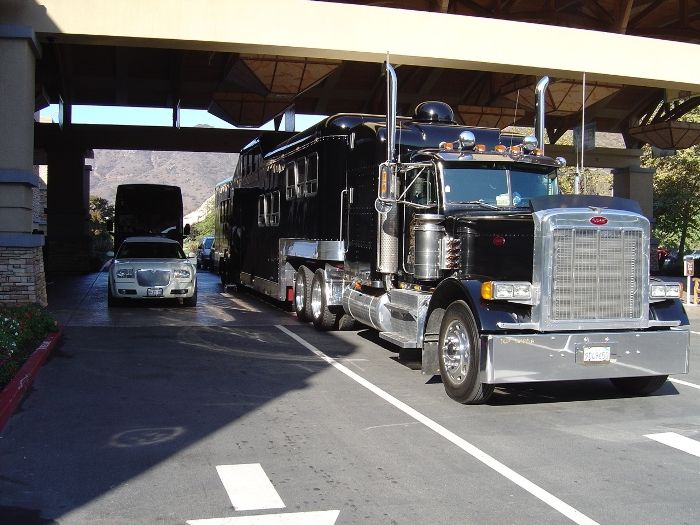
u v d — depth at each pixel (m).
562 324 7.33
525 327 7.29
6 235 13.12
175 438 6.42
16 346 9.72
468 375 7.52
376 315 10.05
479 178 8.85
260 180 17.64
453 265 8.31
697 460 5.96
